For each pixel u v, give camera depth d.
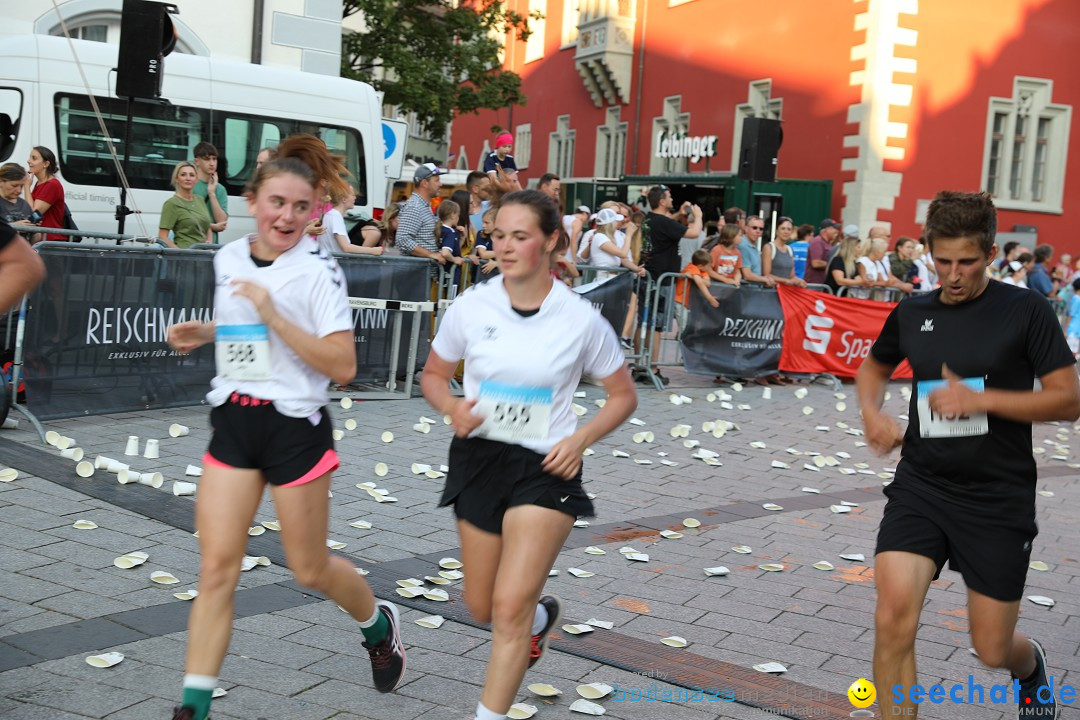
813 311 12.31
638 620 4.73
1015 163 23.12
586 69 32.00
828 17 22.80
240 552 3.30
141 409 7.89
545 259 3.27
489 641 4.35
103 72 11.27
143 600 4.45
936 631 4.90
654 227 11.27
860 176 21.77
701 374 11.84
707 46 27.12
